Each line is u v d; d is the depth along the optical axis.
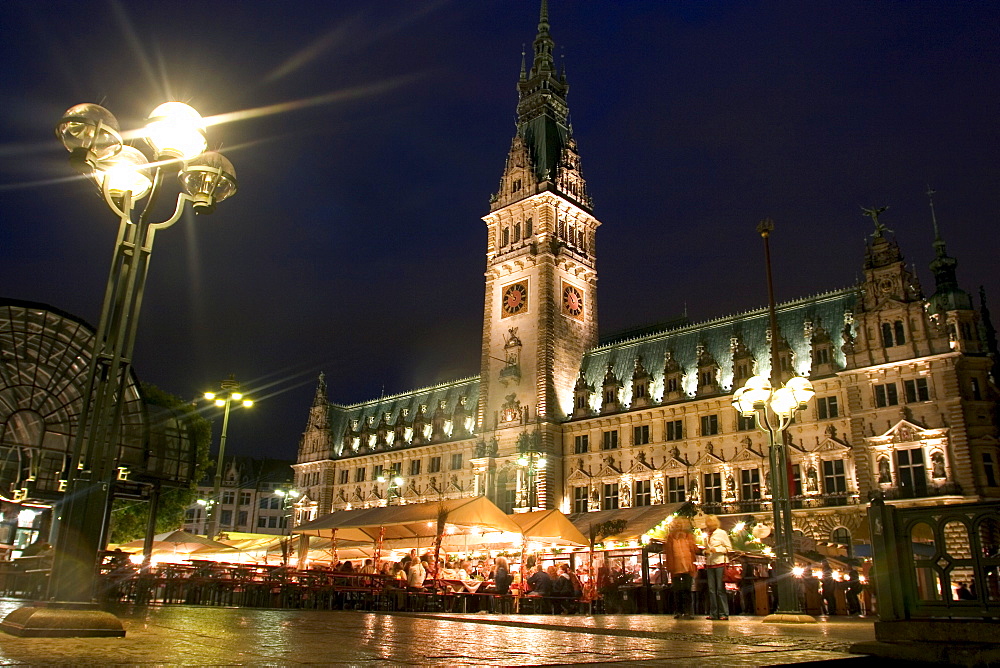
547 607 34.38
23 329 33.69
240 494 153.38
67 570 10.83
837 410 66.38
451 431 101.69
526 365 89.56
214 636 10.20
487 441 90.50
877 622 10.73
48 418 35.78
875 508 11.21
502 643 10.66
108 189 12.95
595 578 41.88
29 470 35.47
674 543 26.78
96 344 12.21
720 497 71.38
